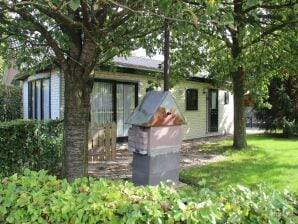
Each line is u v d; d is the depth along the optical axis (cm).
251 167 866
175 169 594
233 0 673
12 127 675
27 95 1600
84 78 476
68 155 490
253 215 241
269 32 913
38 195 254
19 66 603
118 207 237
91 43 455
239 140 1216
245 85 1218
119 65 1195
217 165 896
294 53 1010
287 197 276
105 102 1273
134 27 613
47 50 574
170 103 572
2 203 254
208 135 1814
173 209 234
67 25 431
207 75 1521
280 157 1022
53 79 1228
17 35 486
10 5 347
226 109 1969
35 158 712
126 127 1355
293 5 725
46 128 733
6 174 663
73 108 485
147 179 559
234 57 1070
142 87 1404
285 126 1625
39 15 498
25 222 242
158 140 566
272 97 1647
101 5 413
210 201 241
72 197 254
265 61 1115
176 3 349
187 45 1030
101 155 1006
